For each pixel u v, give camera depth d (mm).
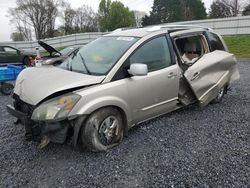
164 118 5008
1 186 3025
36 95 3531
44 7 66312
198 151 3707
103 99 3533
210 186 2928
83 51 4711
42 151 3795
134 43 4145
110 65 3887
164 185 2963
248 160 3455
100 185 2996
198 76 4816
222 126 4621
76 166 3385
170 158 3529
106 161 3486
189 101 5070
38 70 4301
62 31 71500
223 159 3484
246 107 5715
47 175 3213
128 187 2949
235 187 2906
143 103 4117
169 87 4449
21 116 3592
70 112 3293
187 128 4531
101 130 3656
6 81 8359
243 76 9656
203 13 58875
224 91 6055
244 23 23531
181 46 5566
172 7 58281
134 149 3795
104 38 4852
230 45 20344
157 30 4508
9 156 3680
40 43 8125
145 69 3699
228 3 54938
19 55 17266
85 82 3568
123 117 3936
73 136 3424
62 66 4500
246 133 4316
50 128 3301
